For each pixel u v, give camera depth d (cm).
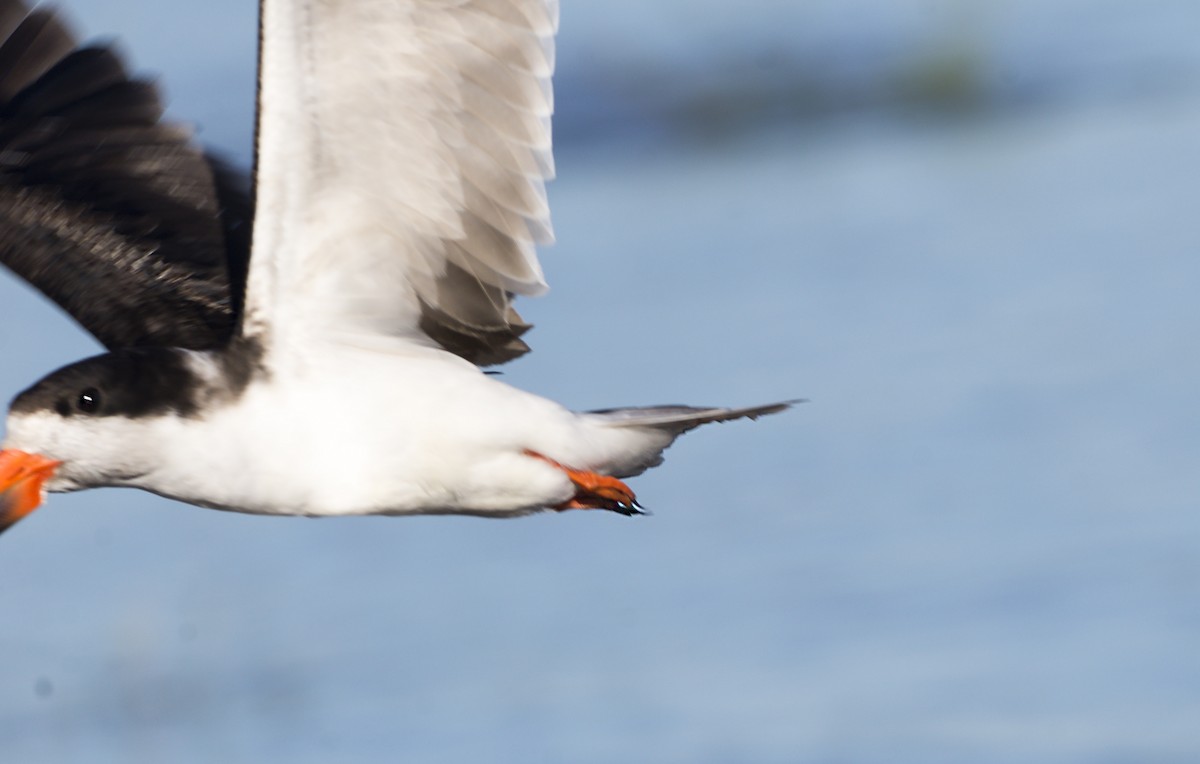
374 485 838
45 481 820
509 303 874
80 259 912
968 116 2959
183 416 821
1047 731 1396
